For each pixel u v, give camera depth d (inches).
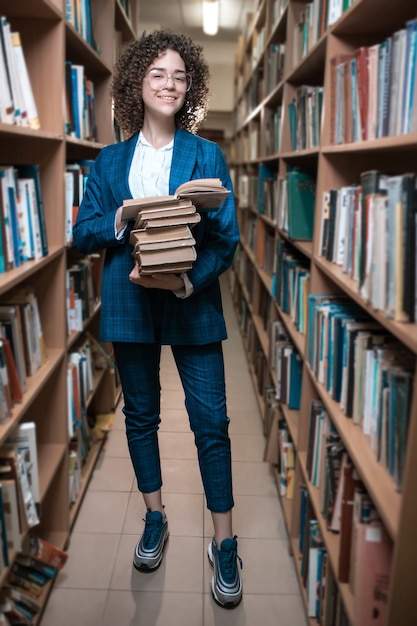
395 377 36.7
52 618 60.6
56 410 70.4
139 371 62.4
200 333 58.8
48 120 64.8
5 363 49.1
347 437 45.1
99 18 97.1
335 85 58.3
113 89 61.1
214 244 58.4
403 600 33.9
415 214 32.8
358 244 47.1
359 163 61.2
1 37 48.8
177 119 63.1
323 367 58.2
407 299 33.6
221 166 59.2
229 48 292.0
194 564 69.8
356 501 43.6
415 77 36.9
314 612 58.9
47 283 68.4
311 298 63.9
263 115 131.4
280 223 94.5
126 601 63.5
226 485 63.8
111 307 58.9
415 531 32.6
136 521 78.1
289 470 81.1
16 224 53.2
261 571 69.4
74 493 78.3
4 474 47.6
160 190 57.0
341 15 53.1
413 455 31.6
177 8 235.1
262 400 115.3
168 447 99.0
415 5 46.9
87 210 59.6
